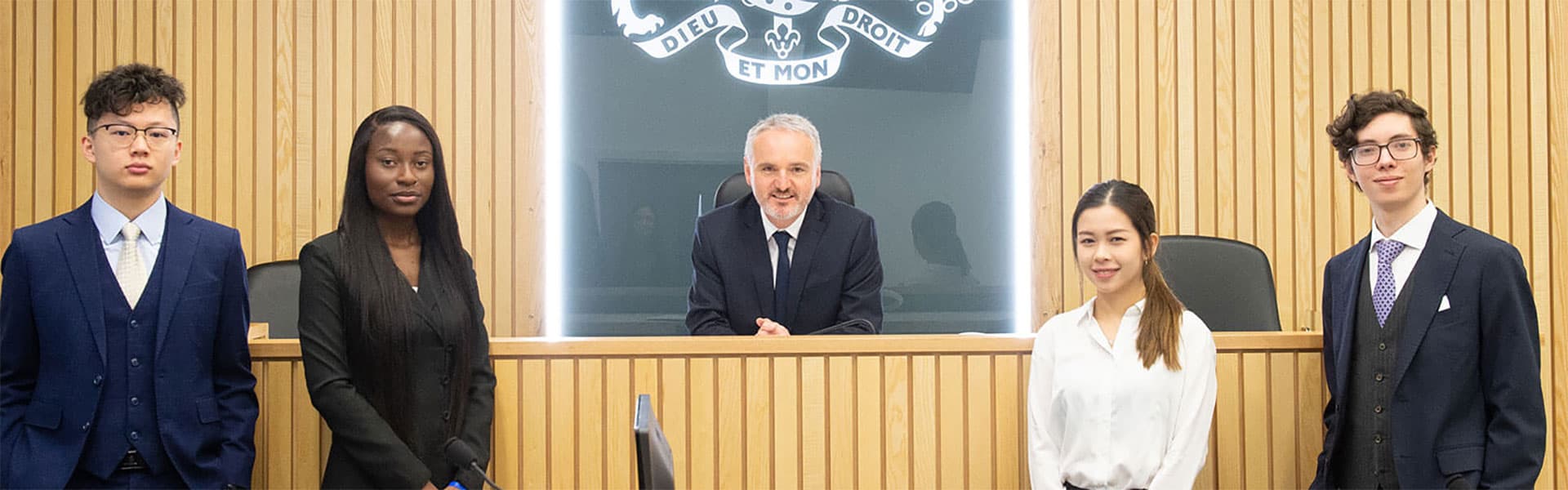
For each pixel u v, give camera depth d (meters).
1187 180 4.09
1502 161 4.10
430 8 4.00
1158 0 4.11
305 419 2.17
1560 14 4.11
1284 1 4.11
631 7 4.13
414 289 2.11
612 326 4.11
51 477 1.92
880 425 2.20
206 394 2.04
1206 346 2.12
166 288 2.02
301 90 3.94
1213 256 3.30
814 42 4.18
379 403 2.06
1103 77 4.11
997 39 4.17
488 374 2.14
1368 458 2.11
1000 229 4.17
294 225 3.93
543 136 4.05
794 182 2.75
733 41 4.17
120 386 1.99
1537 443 2.00
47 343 1.98
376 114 2.14
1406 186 2.11
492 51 4.03
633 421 2.18
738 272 2.86
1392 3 4.10
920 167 4.18
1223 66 4.11
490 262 4.01
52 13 3.90
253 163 3.93
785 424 2.19
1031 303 4.13
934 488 2.21
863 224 2.93
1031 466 2.12
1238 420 2.23
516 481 2.17
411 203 2.10
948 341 2.21
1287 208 4.09
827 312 2.87
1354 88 4.10
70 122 3.90
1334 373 2.20
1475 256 2.07
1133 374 2.09
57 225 2.04
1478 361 2.07
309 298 2.07
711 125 4.16
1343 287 2.22
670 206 4.14
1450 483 2.03
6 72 3.89
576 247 4.10
